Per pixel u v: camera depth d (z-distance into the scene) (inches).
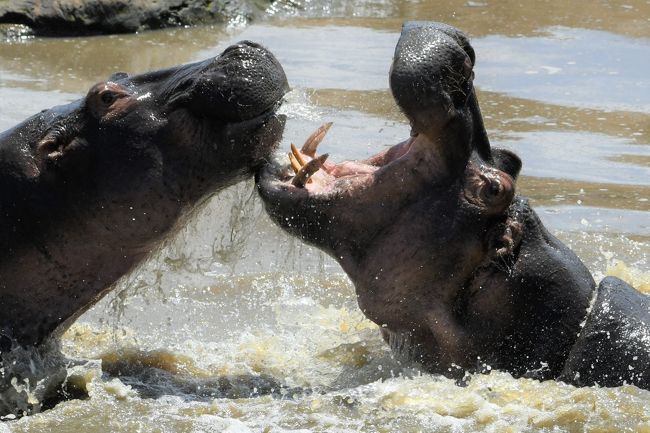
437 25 443.8
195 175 458.0
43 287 462.9
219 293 603.5
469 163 444.8
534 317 455.5
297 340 541.6
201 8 1219.9
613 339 449.1
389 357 501.7
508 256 450.6
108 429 430.9
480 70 1034.7
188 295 600.4
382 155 463.2
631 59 1080.2
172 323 563.5
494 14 1272.1
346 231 451.8
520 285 452.4
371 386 463.2
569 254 468.8
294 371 500.4
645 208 718.5
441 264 447.5
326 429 425.7
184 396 468.8
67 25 1163.3
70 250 460.8
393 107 888.9
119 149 454.9
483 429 423.5
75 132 457.7
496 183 438.3
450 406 440.5
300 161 456.4
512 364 458.9
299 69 1012.5
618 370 445.7
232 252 507.8
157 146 455.2
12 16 1155.3
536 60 1072.8
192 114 452.4
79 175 456.1
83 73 1008.2
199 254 588.4
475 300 454.6
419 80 424.2
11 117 842.8
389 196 446.0
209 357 519.5
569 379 450.0
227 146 453.1
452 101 432.8
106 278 467.5
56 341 479.5
